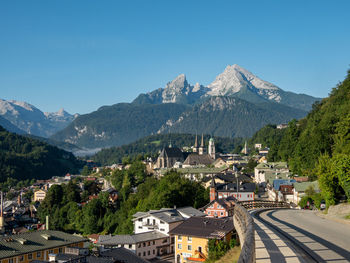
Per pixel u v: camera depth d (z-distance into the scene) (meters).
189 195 137.50
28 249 77.94
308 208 85.06
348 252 19.73
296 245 22.03
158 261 91.81
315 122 146.12
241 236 23.36
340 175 50.00
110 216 175.62
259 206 67.81
